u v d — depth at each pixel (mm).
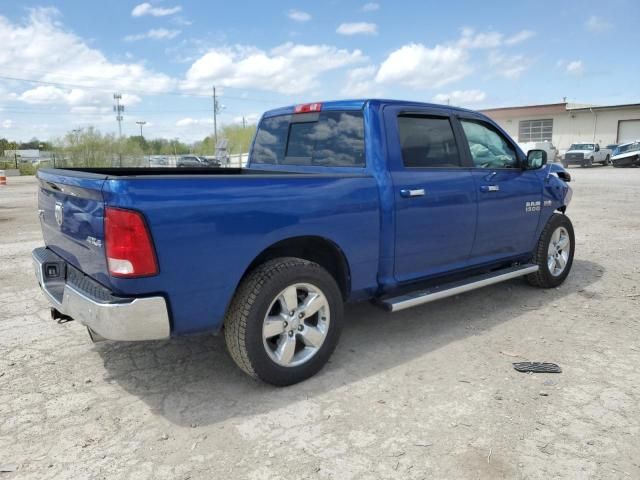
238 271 3189
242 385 3580
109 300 2873
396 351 4137
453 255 4574
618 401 3314
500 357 4016
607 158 37156
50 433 2996
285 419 3135
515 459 2727
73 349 4215
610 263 7105
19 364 3928
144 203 2793
